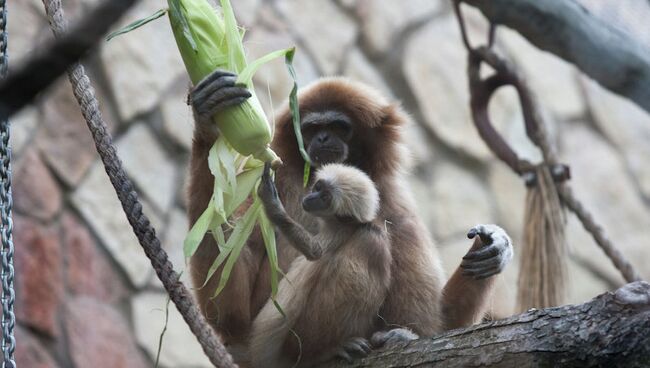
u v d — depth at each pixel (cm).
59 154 1978
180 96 2150
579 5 1203
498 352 791
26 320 1830
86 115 753
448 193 2370
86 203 1984
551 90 2641
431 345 845
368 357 904
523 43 2636
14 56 1933
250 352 977
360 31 2412
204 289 951
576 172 2605
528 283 1277
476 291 1031
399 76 2419
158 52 2153
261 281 1009
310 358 951
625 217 2608
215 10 854
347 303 931
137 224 744
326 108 1117
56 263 1906
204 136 848
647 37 1185
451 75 2472
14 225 1870
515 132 2491
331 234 957
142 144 2073
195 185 894
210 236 941
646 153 2738
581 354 750
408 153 1160
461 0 1312
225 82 805
